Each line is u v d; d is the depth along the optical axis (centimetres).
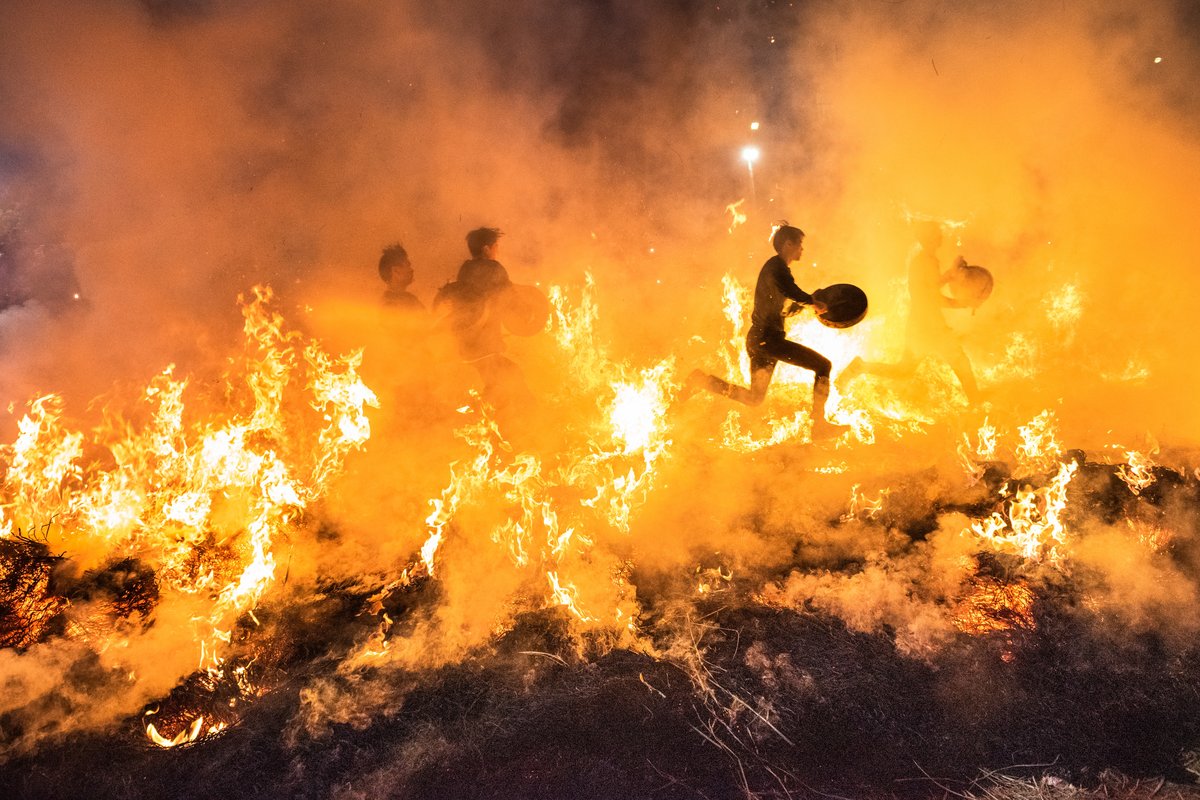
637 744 417
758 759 403
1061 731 407
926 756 399
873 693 439
